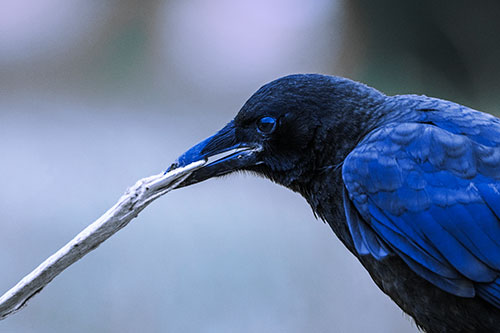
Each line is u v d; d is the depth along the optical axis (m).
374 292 13.90
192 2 18.53
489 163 7.32
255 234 14.63
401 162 7.54
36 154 16.25
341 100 8.13
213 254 14.23
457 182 7.34
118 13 18.48
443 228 7.30
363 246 7.71
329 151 8.09
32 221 14.80
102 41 18.50
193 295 13.73
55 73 18.14
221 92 17.97
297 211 15.19
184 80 18.12
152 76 18.22
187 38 18.38
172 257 14.12
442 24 16.52
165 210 14.88
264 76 17.94
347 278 14.09
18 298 7.14
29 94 18.05
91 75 18.25
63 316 13.27
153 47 18.38
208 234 14.61
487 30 16.27
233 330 13.42
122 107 17.97
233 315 13.55
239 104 17.77
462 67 16.47
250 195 15.36
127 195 7.64
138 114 17.73
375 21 17.09
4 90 17.77
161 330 13.32
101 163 16.30
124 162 16.34
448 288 7.29
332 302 13.76
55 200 15.30
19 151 16.31
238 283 13.95
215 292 13.81
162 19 18.50
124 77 18.31
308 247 14.55
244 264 14.17
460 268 7.23
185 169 8.12
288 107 8.15
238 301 13.70
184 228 14.66
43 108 17.81
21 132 17.03
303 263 14.25
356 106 8.12
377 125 8.04
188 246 14.36
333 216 8.15
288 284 13.95
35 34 18.31
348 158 7.83
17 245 14.34
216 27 18.38
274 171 8.37
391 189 7.52
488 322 7.28
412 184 7.45
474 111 7.80
